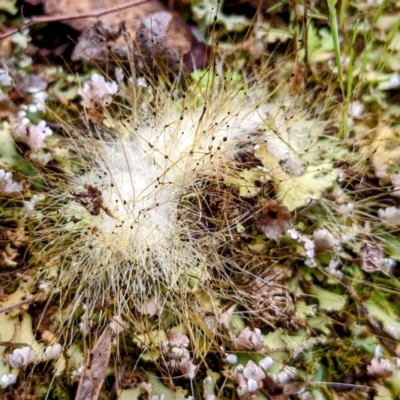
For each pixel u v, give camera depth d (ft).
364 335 0.31
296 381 0.30
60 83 0.35
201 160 0.32
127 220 0.32
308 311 0.31
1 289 0.30
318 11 0.36
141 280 0.31
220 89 0.35
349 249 0.32
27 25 0.34
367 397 0.30
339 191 0.33
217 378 0.30
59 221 0.32
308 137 0.35
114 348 0.30
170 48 0.35
